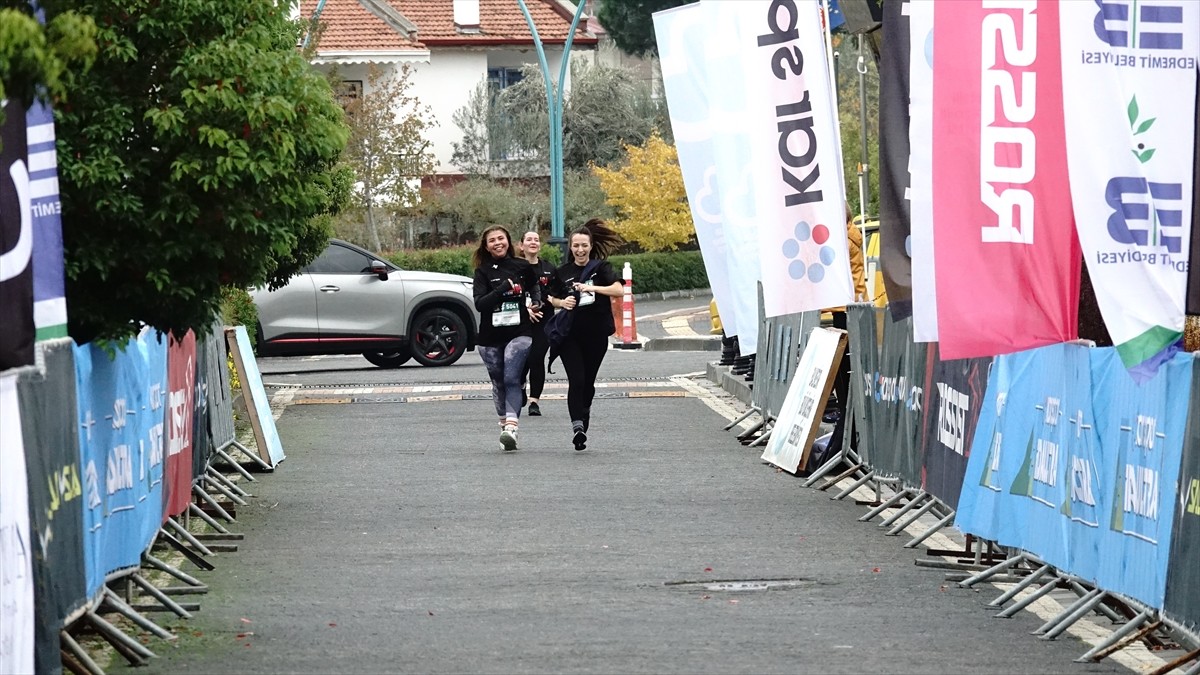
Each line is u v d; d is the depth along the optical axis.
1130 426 17.14
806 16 29.97
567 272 36.66
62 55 13.21
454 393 50.31
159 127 19.72
